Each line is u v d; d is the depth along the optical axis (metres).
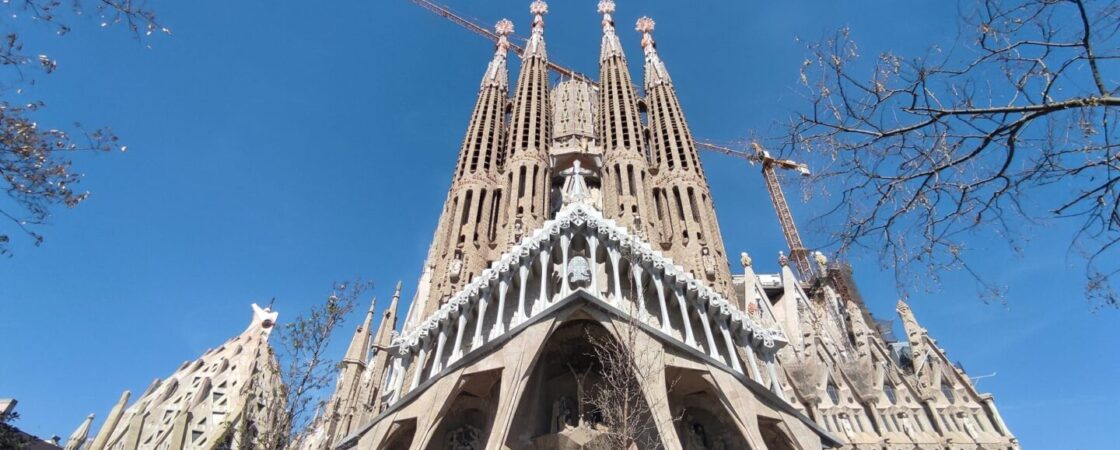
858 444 53.16
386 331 56.06
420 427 32.88
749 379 34.28
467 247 52.88
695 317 38.59
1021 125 9.39
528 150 63.19
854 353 67.62
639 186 58.34
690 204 57.19
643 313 35.69
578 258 36.97
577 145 68.38
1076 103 8.84
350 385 53.44
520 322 34.62
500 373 34.03
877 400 57.97
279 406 24.97
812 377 56.09
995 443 54.44
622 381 28.80
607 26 88.12
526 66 79.12
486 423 36.28
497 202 60.84
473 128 68.75
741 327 38.78
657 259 38.28
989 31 9.66
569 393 37.72
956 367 62.31
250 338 66.50
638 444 33.22
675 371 34.03
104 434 54.34
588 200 45.38
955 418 57.31
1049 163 9.55
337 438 46.22
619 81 75.38
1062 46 9.16
